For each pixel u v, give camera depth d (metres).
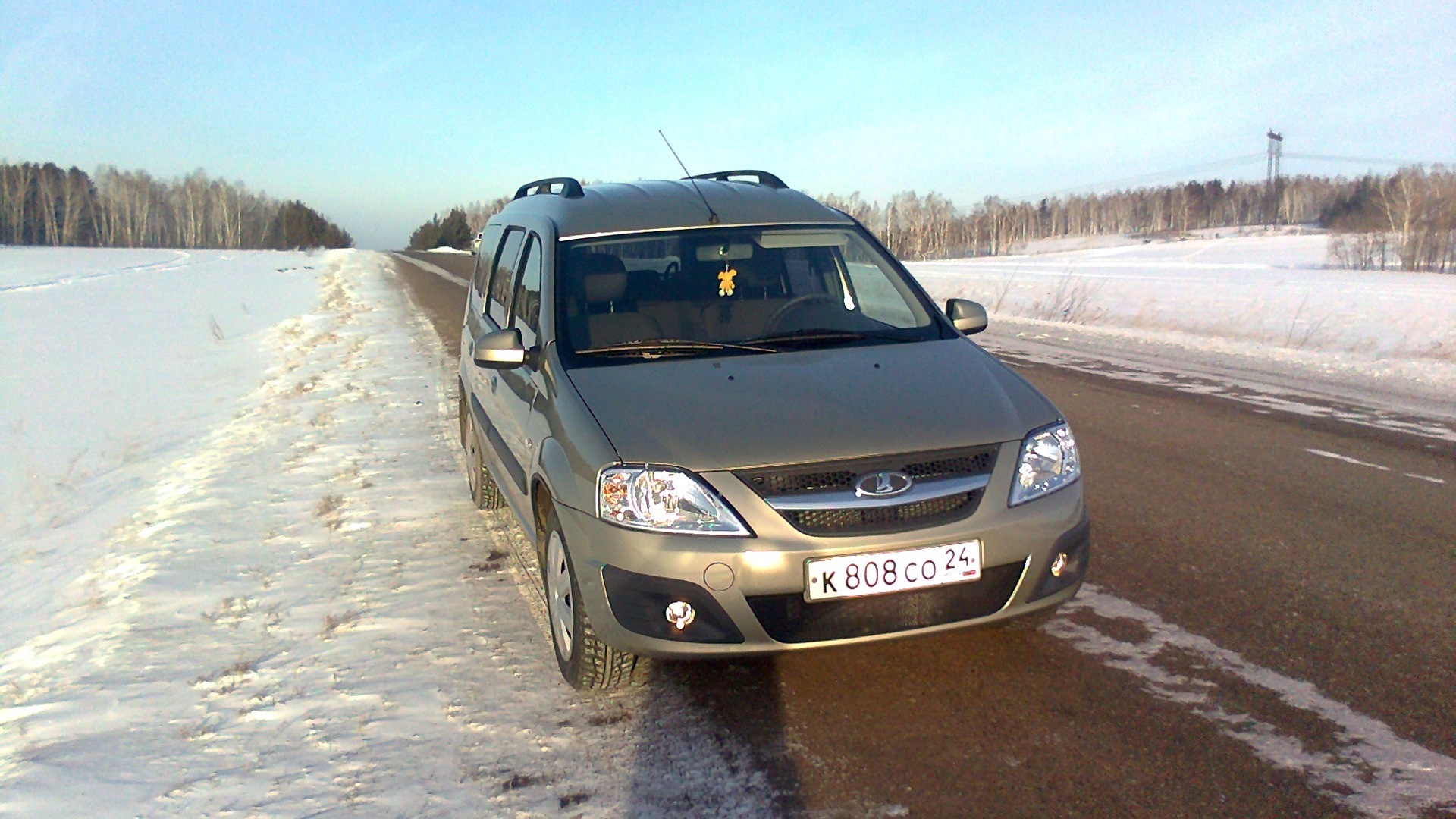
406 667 3.68
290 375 12.60
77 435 10.52
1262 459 6.34
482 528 5.45
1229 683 3.28
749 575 2.92
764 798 2.72
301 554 5.14
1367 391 8.77
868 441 3.08
